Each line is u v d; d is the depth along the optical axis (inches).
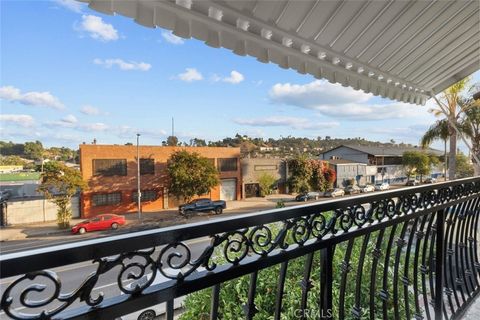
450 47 80.0
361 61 74.5
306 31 59.1
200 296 78.7
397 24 64.6
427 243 63.6
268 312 71.9
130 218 618.5
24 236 482.9
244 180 862.5
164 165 713.6
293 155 1042.1
